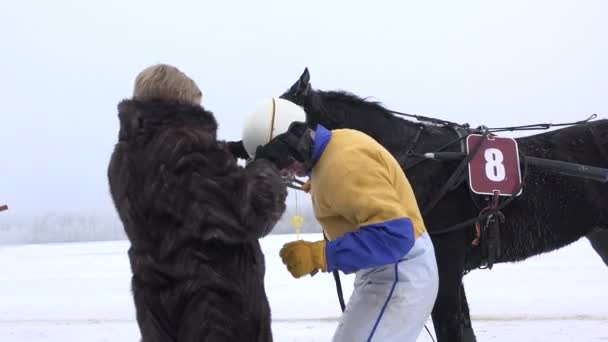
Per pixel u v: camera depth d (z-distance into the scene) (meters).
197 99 2.46
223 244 2.22
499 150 4.02
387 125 4.01
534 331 5.76
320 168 2.56
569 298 7.53
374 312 2.55
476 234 3.96
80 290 9.66
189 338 2.18
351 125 3.96
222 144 2.29
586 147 4.37
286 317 6.70
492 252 4.01
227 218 2.17
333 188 2.50
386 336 2.51
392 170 2.58
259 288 2.33
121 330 6.29
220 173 2.21
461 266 3.93
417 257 2.57
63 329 6.40
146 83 2.38
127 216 2.25
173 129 2.23
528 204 4.12
